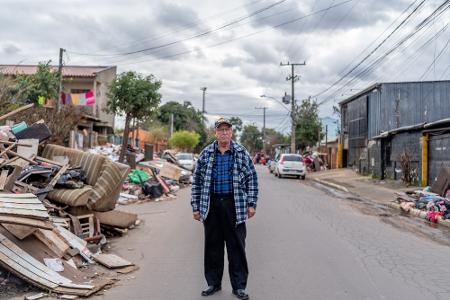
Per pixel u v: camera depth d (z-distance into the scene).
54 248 6.46
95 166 8.91
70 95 23.91
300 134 54.88
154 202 15.66
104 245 8.35
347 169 39.44
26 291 5.54
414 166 23.52
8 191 7.39
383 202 17.73
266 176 33.59
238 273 5.48
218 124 5.38
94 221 8.76
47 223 6.21
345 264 7.13
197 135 61.03
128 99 23.34
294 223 11.16
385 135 26.88
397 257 7.73
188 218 11.96
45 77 24.23
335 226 10.92
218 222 5.49
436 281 6.29
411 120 33.06
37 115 16.20
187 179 23.66
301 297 5.52
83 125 29.91
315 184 27.42
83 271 6.48
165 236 9.45
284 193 19.34
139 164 22.88
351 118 40.72
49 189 8.20
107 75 38.75
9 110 14.43
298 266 6.98
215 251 5.61
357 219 12.48
